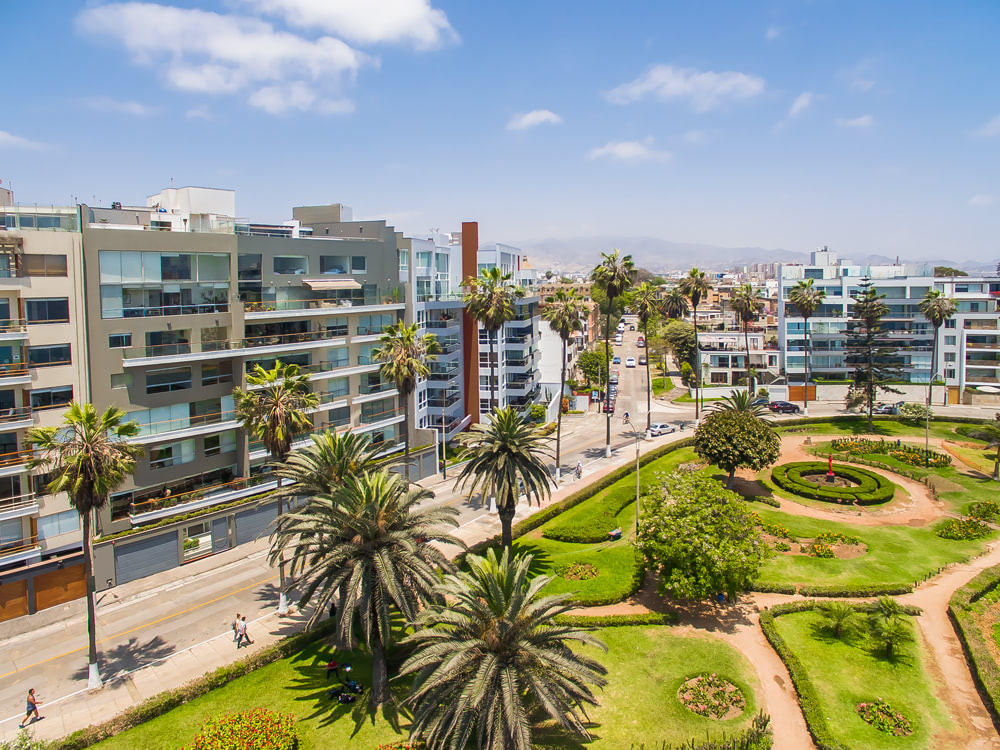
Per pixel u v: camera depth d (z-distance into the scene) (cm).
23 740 2962
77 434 3581
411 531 3356
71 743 3044
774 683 3584
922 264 13475
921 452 7862
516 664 2742
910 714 3312
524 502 6525
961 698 3441
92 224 5450
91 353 4731
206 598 4650
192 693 3438
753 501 6512
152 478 5144
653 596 4556
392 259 7462
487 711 2622
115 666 3825
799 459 8062
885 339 11794
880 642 3934
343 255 6800
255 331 5897
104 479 3456
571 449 8669
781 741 3122
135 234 4928
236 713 3259
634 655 3841
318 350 6306
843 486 6856
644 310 10394
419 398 7806
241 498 5603
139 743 3105
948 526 5672
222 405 5541
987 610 4266
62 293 4584
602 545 5416
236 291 5584
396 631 4041
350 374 6556
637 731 3191
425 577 3159
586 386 12719
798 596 4509
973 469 7419
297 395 4706
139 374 4997
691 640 3997
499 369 9300
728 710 3350
